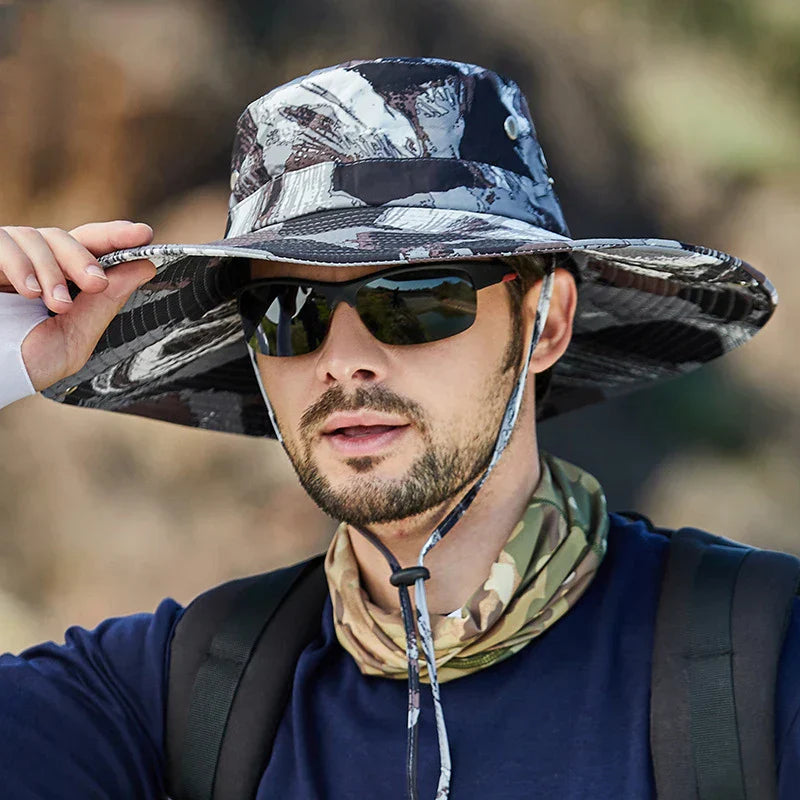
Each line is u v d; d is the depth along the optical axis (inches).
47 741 168.9
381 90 164.2
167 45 754.8
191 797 168.7
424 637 156.5
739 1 880.3
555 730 156.7
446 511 167.9
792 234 894.4
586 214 872.3
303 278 163.9
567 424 896.9
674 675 151.2
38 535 765.3
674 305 185.8
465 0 796.0
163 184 779.4
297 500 772.6
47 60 741.9
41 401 781.3
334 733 165.0
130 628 183.2
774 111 893.2
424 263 161.9
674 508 891.4
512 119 171.3
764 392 912.9
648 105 873.5
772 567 156.4
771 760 143.8
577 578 166.2
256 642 173.3
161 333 181.6
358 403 159.9
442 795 152.7
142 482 778.2
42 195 763.4
